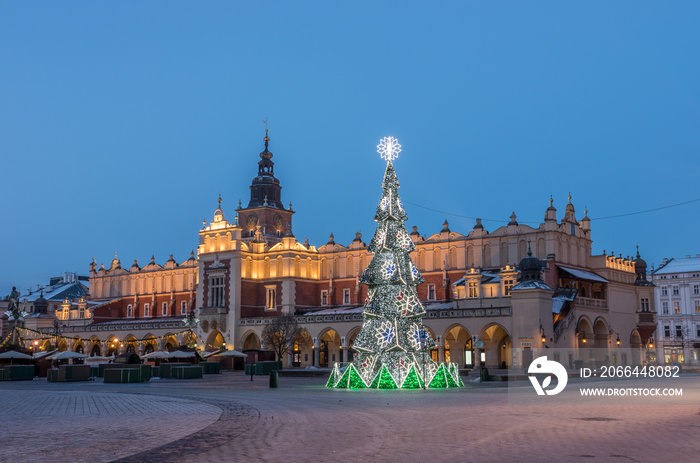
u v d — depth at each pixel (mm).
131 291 134000
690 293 128375
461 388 46750
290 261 111938
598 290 97375
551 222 92062
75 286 166250
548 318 80000
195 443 19516
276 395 40531
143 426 23750
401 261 47844
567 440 19312
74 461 16594
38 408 31516
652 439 19375
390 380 45562
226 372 89688
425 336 47594
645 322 102875
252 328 108625
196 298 117750
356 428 22844
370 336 47250
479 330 84750
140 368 60688
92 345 129000
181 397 39312
